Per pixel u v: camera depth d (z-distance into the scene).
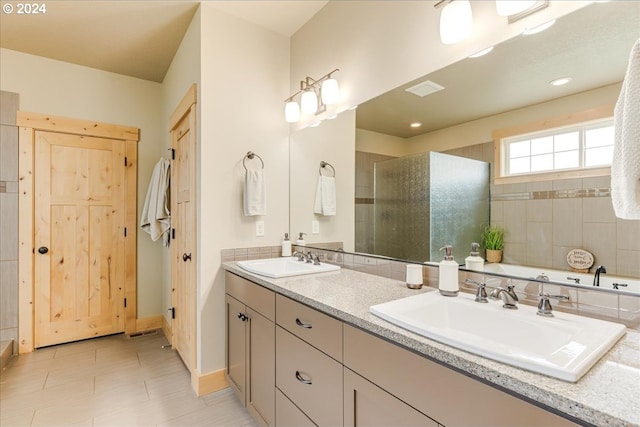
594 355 0.72
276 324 1.52
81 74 3.01
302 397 1.32
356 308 1.12
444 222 1.44
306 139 2.35
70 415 1.84
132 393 2.08
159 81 3.36
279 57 2.48
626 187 0.76
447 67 1.43
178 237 2.71
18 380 2.23
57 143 2.89
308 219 2.30
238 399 2.03
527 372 0.67
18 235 2.70
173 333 2.82
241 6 2.16
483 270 1.30
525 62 1.18
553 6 1.11
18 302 2.69
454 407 0.76
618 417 0.52
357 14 1.91
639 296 0.92
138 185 3.29
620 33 0.98
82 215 3.00
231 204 2.21
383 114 1.74
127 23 2.35
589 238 1.02
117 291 3.16
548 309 1.00
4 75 2.68
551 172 1.12
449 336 0.81
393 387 0.92
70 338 2.93
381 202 1.75
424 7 1.52
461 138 1.38
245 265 1.97
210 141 2.13
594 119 1.02
